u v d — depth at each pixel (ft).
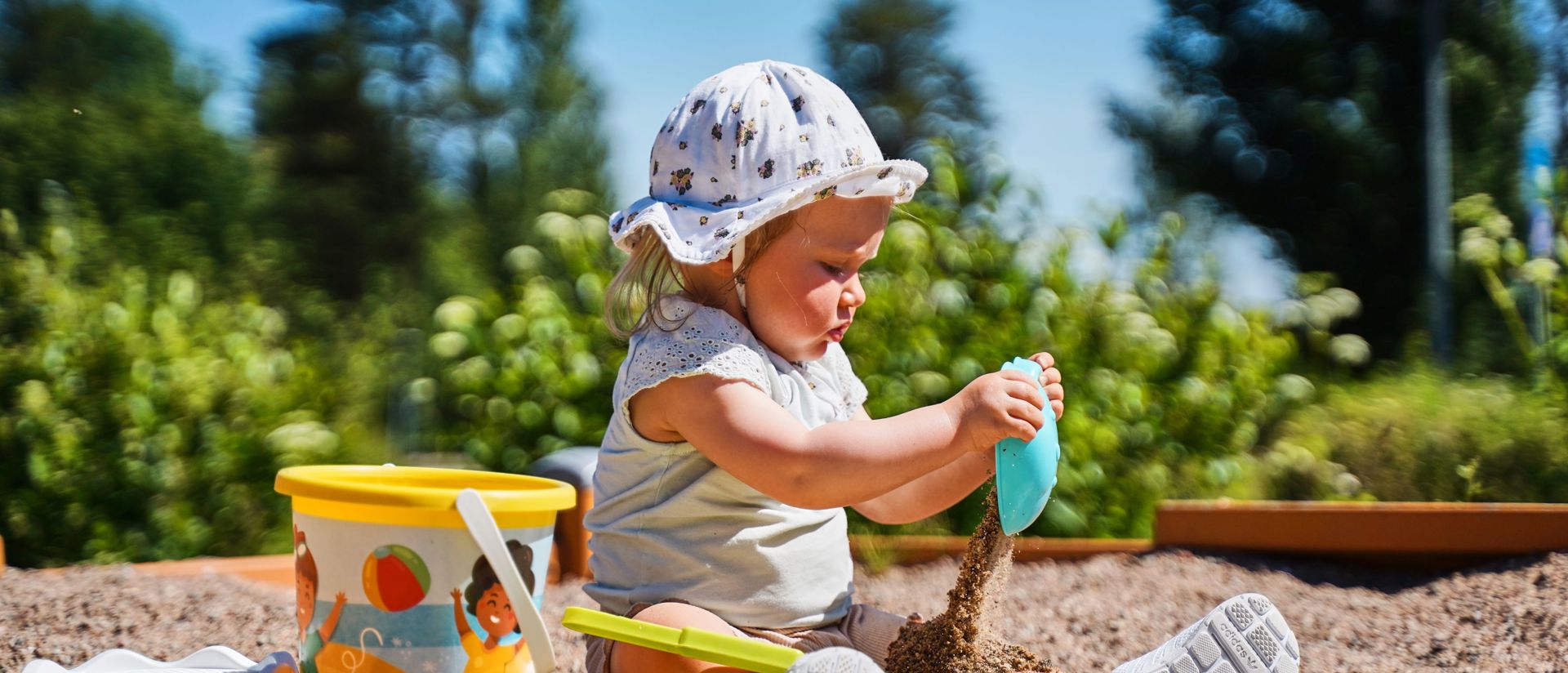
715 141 6.33
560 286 17.84
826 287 6.22
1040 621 10.05
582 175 90.07
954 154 18.56
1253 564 11.82
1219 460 15.94
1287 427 17.08
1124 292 16.70
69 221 22.02
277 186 81.41
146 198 66.03
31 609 9.50
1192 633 6.02
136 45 76.07
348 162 84.23
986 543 5.77
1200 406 16.15
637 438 6.20
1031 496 5.66
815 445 5.70
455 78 89.20
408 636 5.37
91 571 11.11
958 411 5.75
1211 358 16.61
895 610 10.93
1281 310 19.92
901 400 14.75
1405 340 55.01
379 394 35.63
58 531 15.53
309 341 25.36
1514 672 7.91
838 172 6.09
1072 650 9.13
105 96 71.31
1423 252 58.75
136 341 16.39
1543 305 17.38
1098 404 15.60
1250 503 12.60
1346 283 60.59
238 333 17.88
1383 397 17.54
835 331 6.32
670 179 6.46
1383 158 59.82
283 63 84.89
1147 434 15.60
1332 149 61.41
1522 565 10.43
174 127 70.64
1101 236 17.26
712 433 5.83
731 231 5.99
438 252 83.82
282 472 6.03
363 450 19.95
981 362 15.38
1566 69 45.93
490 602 5.45
